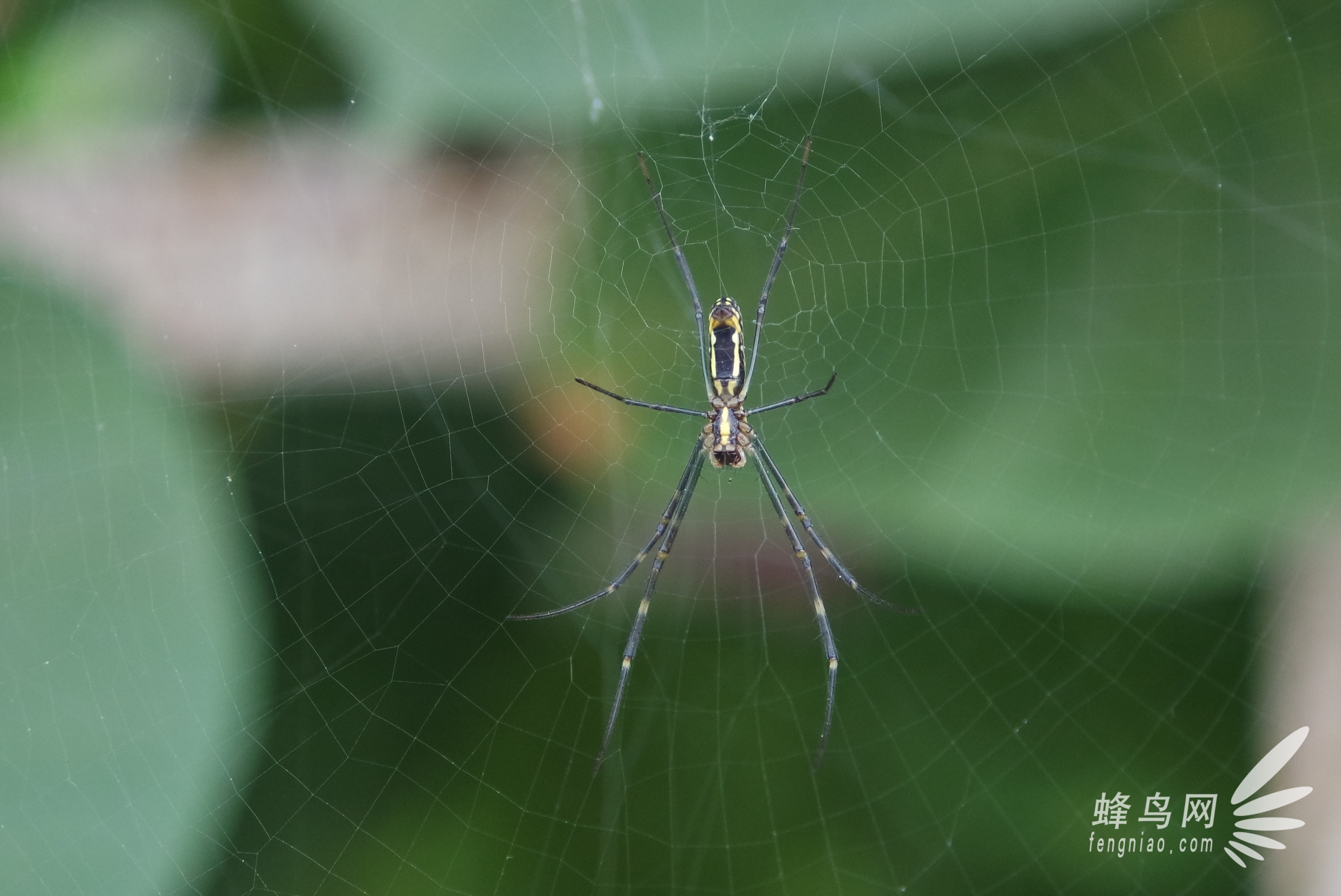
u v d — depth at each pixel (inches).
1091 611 22.6
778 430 23.3
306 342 22.7
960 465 22.2
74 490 22.0
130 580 22.0
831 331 22.9
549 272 23.0
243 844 22.1
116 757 21.9
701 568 23.4
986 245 22.6
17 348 22.0
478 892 22.3
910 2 22.1
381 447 22.7
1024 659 22.6
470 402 22.9
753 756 22.9
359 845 22.3
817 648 23.1
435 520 22.7
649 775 22.9
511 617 22.7
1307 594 22.1
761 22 22.2
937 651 22.8
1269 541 21.9
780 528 23.4
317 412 22.7
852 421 22.8
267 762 22.3
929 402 22.4
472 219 22.9
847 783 22.7
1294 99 22.2
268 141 22.4
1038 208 22.5
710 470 23.1
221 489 22.2
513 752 22.5
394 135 22.4
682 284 23.1
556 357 23.0
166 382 22.2
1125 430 22.1
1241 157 22.3
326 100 22.4
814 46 22.3
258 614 22.2
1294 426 22.0
